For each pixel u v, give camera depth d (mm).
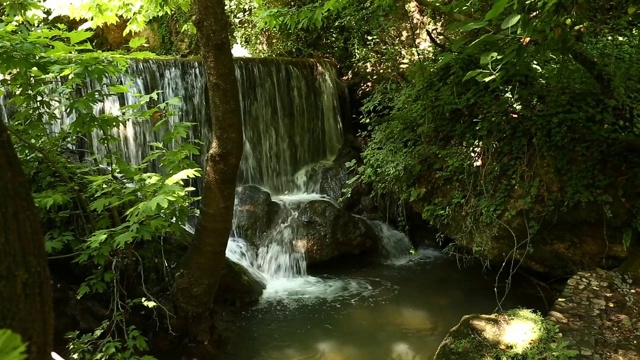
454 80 5504
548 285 5414
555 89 5098
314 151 8664
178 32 9883
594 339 3641
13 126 3760
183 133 3961
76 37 3344
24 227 1464
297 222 6762
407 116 6004
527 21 2406
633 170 4793
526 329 3748
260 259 6480
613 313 4016
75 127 3619
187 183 7090
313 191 8078
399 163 5867
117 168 3996
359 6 7324
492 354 3537
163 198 3199
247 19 9695
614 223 4809
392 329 5016
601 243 4895
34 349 1478
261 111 7934
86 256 3547
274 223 6840
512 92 5312
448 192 5660
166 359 4145
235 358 4422
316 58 8969
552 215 4996
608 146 4918
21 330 1435
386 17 7449
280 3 9070
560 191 4973
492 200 5262
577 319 3938
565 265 5094
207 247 3998
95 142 6168
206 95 7457
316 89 8641
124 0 4805
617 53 4855
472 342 3674
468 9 4250
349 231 6766
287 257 6461
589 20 3945
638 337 3668
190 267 4102
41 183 3852
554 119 4969
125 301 4016
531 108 5254
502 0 2184
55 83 4535
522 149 5207
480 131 5438
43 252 1537
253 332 4938
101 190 3789
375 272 6555
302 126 8484
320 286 6113
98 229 3783
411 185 5980
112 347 3492
